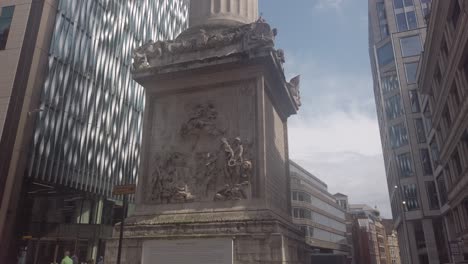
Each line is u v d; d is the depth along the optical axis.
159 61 20.48
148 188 18.92
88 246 47.72
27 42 40.31
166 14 84.19
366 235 113.31
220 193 17.39
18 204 37.31
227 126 18.70
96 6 54.91
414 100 69.44
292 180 86.06
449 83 34.41
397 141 71.44
